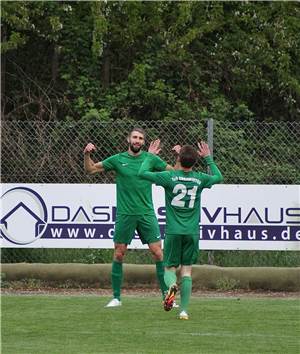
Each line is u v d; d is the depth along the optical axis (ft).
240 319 96.99
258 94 201.67
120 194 106.01
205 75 199.00
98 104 192.24
